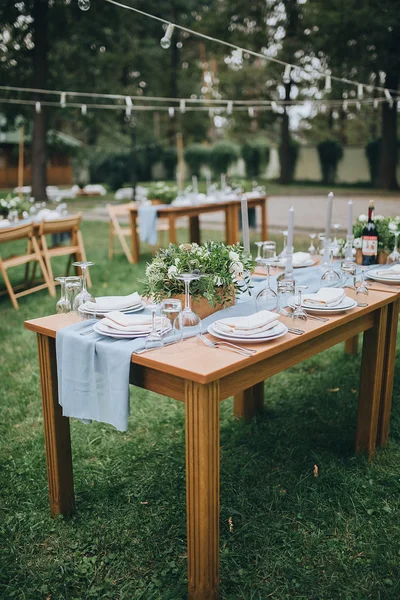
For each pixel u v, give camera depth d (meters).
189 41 28.08
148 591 2.14
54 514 2.58
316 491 2.71
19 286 6.70
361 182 23.05
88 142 33.03
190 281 2.41
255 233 10.91
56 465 2.50
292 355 2.35
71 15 16.97
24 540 2.42
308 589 2.14
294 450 3.09
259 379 2.18
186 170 27.42
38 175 16.59
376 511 2.58
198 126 29.88
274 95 24.11
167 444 3.21
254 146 26.05
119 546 2.38
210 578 2.04
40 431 3.38
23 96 17.36
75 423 3.44
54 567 2.26
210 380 1.85
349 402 3.69
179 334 2.15
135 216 7.99
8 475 2.92
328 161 23.66
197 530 2.01
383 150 18.94
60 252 6.66
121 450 3.14
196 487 1.98
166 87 28.52
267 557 2.30
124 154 26.48
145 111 28.33
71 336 2.21
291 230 3.22
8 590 2.16
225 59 25.95
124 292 6.38
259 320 2.22
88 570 2.27
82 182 31.39
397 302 3.01
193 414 1.93
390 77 17.38
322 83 19.53
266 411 3.60
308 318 2.51
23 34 16.69
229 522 2.47
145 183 26.28
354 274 2.77
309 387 3.95
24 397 3.85
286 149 23.44
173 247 2.55
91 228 12.66
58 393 2.36
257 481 2.81
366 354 2.96
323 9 16.95
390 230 3.60
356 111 28.39
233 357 2.01
